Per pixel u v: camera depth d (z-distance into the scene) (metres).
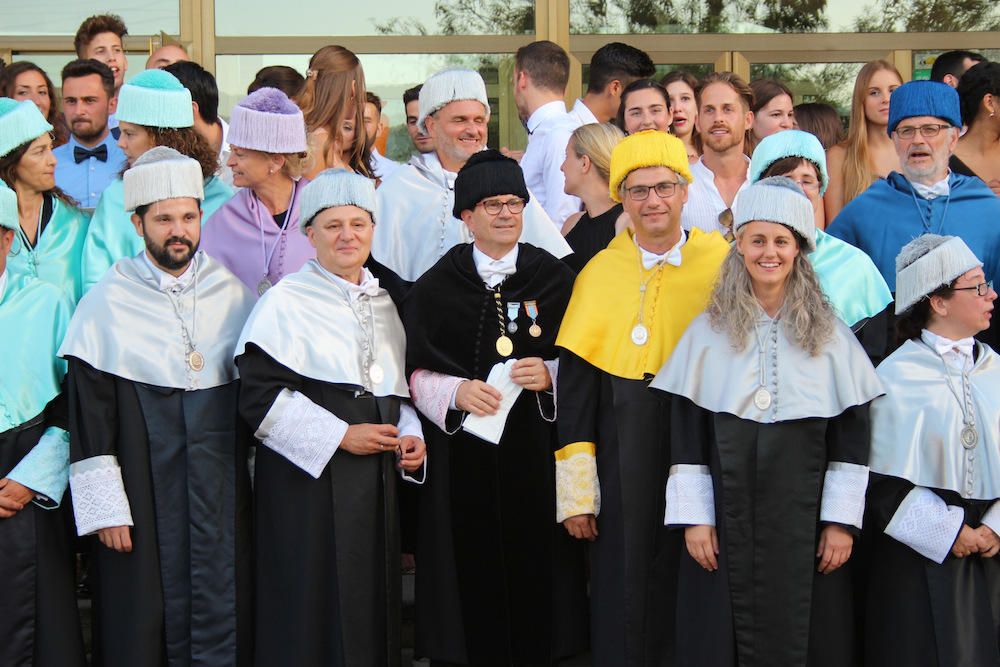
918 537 5.06
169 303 5.39
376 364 5.42
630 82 7.94
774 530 5.00
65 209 6.15
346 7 10.65
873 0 10.89
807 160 5.73
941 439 5.13
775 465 5.01
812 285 5.14
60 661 5.33
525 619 5.45
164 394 5.30
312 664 5.16
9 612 5.27
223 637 5.30
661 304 5.47
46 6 10.60
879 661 5.21
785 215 5.00
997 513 5.08
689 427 5.14
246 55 10.64
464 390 5.41
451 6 10.70
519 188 5.48
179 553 5.28
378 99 8.73
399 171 6.36
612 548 5.32
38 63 10.64
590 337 5.44
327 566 5.22
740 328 5.11
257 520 5.34
